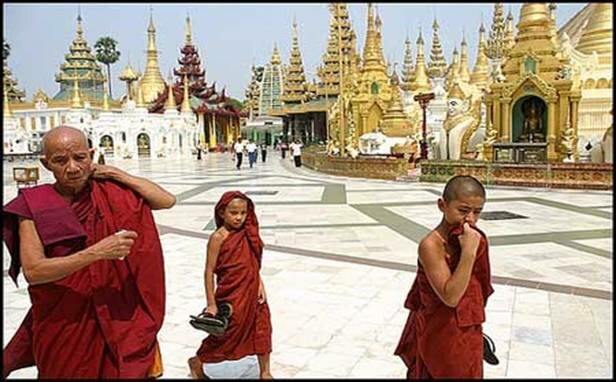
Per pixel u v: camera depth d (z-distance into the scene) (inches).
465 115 834.2
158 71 2517.2
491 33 1270.9
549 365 152.7
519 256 284.0
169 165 1298.0
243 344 140.2
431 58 1802.4
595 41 993.5
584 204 486.9
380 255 291.0
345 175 848.3
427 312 108.7
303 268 262.5
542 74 794.8
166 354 163.2
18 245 106.8
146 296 113.7
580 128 943.0
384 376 145.9
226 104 2532.0
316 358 158.2
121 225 111.4
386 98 1221.1
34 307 106.3
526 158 744.3
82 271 105.7
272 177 861.8
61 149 105.1
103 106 1999.3
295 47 2284.7
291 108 2154.3
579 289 224.2
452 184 105.1
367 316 193.5
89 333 105.7
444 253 105.3
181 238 350.3
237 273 139.3
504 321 187.9
